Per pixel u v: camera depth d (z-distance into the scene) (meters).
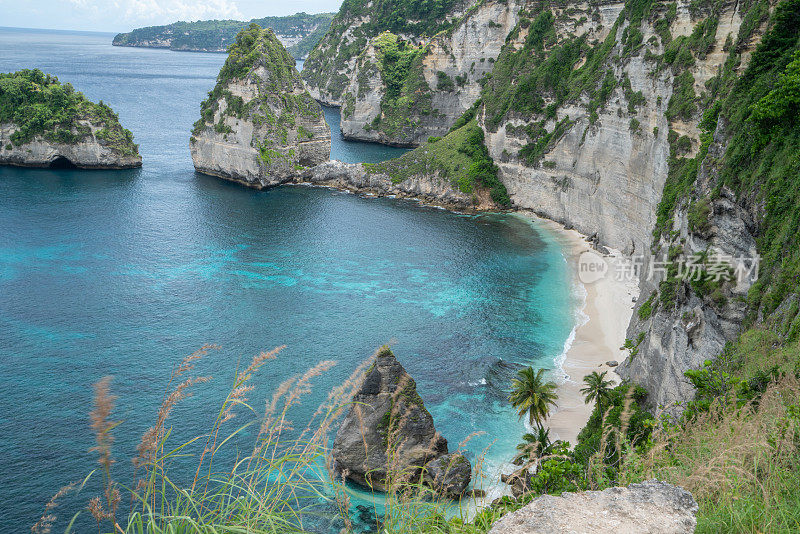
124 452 49.31
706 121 71.06
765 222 43.12
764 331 35.97
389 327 75.31
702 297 45.56
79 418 54.56
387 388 46.94
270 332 72.94
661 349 52.09
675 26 89.19
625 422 14.44
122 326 73.12
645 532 9.41
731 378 26.30
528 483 25.27
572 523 9.64
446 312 80.06
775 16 54.56
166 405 9.07
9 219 113.06
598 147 105.88
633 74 97.06
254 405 56.94
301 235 111.50
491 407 59.00
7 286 83.62
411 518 11.27
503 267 96.50
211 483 44.38
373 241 109.00
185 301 81.19
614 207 101.19
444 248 105.38
